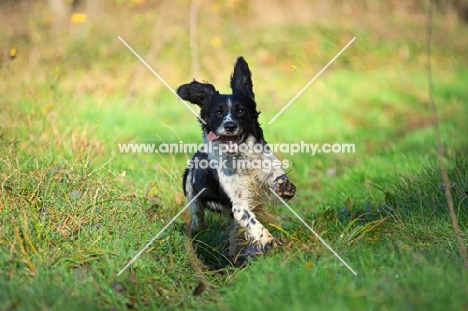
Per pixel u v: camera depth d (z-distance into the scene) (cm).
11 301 532
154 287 613
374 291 505
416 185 831
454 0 2722
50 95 1173
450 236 668
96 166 845
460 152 1082
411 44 2231
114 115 1312
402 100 1734
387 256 588
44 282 573
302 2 2333
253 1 2248
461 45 2333
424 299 478
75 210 710
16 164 780
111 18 1964
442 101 1736
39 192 731
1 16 1919
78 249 645
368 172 1027
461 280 512
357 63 2009
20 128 963
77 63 1692
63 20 1916
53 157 844
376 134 1448
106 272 611
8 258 600
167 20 1931
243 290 577
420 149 1191
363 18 2377
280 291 539
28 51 1622
